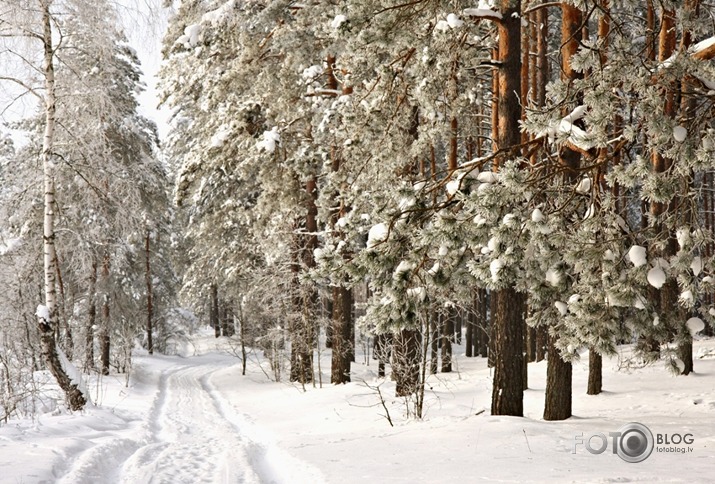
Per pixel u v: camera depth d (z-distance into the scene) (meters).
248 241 25.83
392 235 7.96
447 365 25.06
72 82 13.88
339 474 6.94
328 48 13.99
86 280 25.55
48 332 14.05
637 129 6.52
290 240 21.97
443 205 7.83
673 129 6.00
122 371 29.02
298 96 17.91
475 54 10.13
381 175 11.43
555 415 10.94
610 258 6.83
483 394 16.52
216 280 32.00
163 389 25.14
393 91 11.23
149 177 26.34
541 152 8.45
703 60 6.70
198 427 14.55
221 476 7.46
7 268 18.09
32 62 13.09
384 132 11.61
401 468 7.06
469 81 11.24
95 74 14.62
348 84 12.16
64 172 16.34
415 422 11.60
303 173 18.77
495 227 6.78
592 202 7.36
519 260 6.88
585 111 7.04
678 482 5.37
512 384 10.52
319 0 15.22
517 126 10.42
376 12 9.72
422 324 12.58
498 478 6.09
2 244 17.94
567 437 8.48
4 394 12.67
